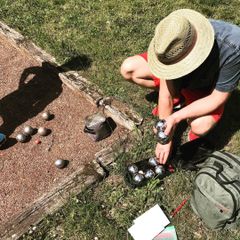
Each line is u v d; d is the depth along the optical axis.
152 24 2.57
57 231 1.66
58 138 2.02
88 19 2.61
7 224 1.66
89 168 1.83
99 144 1.98
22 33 2.52
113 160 1.86
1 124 2.09
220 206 1.56
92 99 2.11
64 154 1.95
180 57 1.50
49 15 2.64
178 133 1.98
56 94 2.22
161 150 1.74
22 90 2.25
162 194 1.76
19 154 1.96
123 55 2.38
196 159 1.80
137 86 2.19
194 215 1.70
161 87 1.75
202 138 1.86
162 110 1.80
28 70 2.35
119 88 2.18
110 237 1.63
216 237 1.64
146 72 1.95
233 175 1.59
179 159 1.81
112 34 2.49
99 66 2.31
